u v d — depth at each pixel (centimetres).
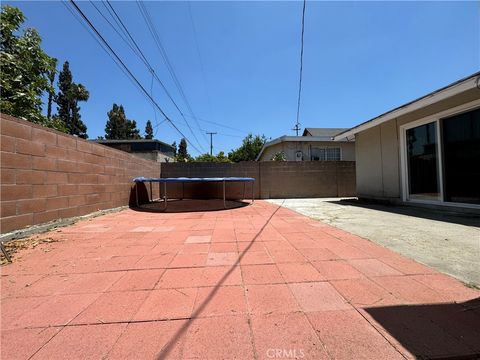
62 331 161
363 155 912
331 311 179
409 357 135
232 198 1085
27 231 392
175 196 1098
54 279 240
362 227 445
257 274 245
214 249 329
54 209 463
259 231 429
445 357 135
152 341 150
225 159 1797
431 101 556
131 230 450
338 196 1117
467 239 354
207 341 149
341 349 142
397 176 756
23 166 393
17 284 230
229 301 195
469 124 550
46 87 657
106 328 164
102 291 215
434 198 633
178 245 351
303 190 1105
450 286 213
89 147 581
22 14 614
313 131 1777
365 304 188
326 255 297
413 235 381
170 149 2920
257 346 145
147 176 951
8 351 143
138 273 253
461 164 567
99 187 624
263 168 1098
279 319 170
